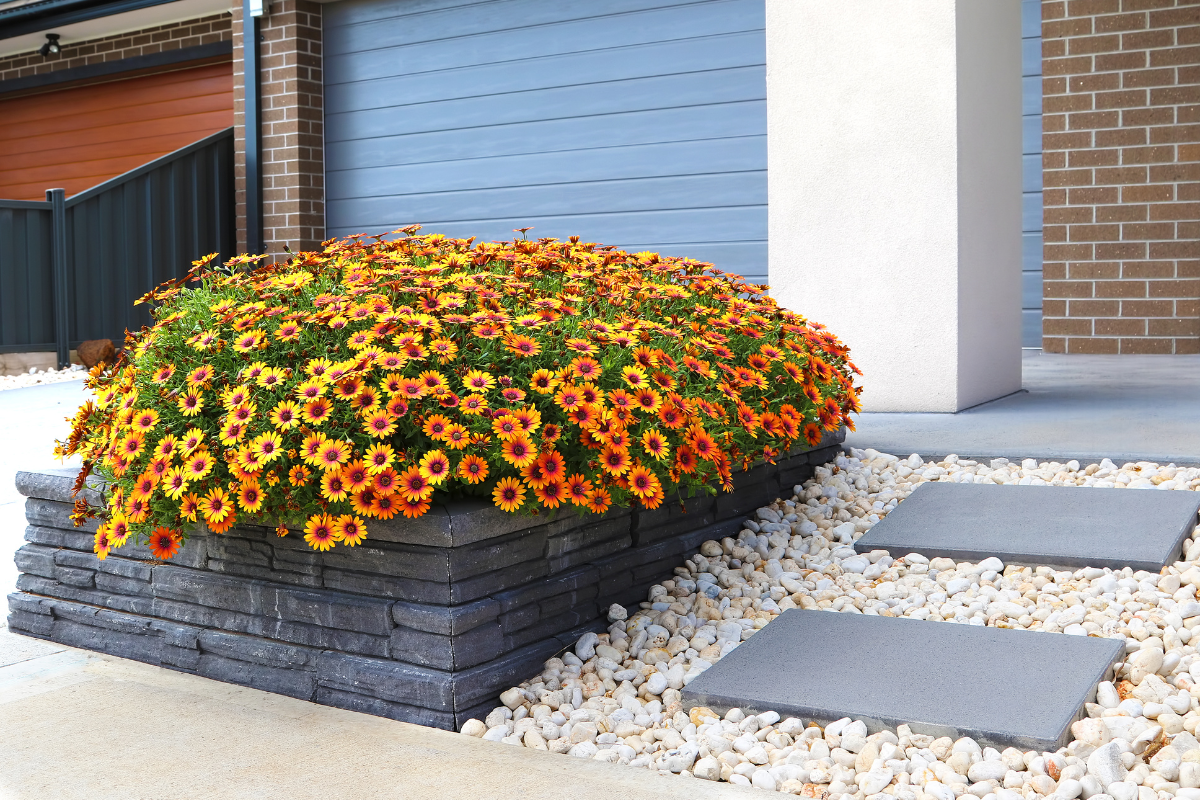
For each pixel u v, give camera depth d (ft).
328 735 6.87
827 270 14.98
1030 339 22.99
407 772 6.27
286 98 28.30
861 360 14.89
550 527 7.87
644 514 8.91
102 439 8.28
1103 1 21.53
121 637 8.66
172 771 6.31
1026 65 22.36
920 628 7.80
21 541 11.85
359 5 27.96
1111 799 5.58
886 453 12.14
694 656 7.80
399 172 27.84
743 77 23.24
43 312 26.71
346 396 7.24
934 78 14.03
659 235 24.47
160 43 33.68
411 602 7.22
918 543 9.40
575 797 5.92
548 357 8.20
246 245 29.25
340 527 7.13
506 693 7.21
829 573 9.28
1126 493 9.95
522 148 26.00
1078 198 22.13
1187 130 21.09
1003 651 7.27
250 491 7.28
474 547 7.23
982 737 6.17
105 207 27.50
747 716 6.84
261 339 7.78
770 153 15.24
